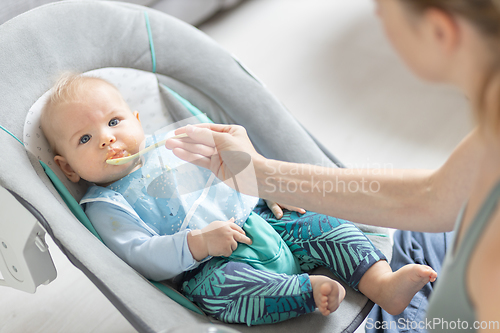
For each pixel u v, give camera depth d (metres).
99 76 1.11
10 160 0.88
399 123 1.96
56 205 0.87
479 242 0.44
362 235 0.94
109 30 1.11
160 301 0.77
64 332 1.21
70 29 1.06
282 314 0.85
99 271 0.77
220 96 1.18
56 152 1.04
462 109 1.98
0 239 0.95
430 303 0.54
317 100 2.12
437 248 1.07
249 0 2.93
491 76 0.41
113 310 1.26
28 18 1.01
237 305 0.86
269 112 1.16
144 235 0.96
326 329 0.85
